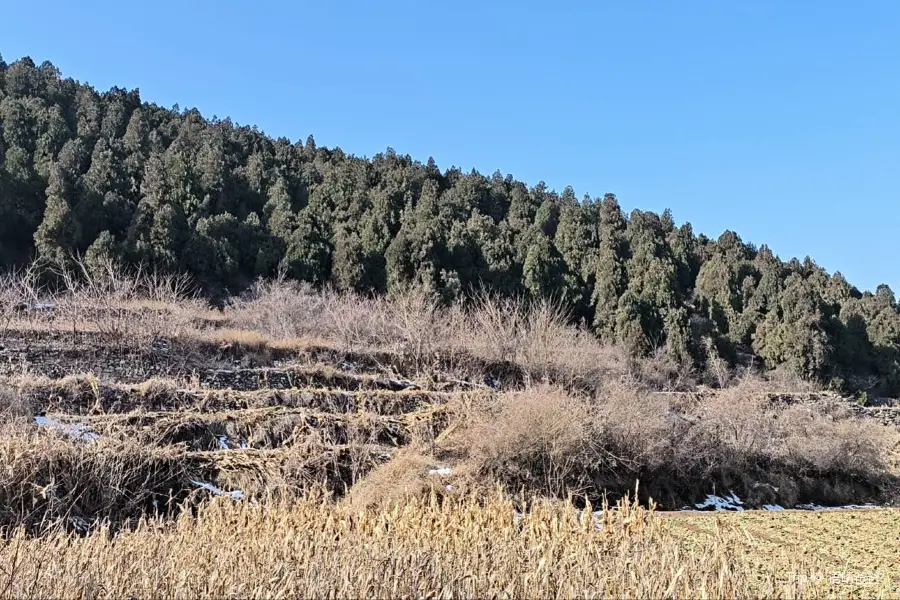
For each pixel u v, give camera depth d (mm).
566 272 46375
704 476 22766
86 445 15250
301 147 67500
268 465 16953
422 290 36062
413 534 10977
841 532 17328
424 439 19906
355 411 22438
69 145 46094
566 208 59969
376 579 8602
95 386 19781
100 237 36438
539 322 31172
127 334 24172
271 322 30312
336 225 45812
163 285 32844
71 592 8195
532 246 45719
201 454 16844
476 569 9266
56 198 37625
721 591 8609
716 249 64562
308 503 13023
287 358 26734
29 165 43688
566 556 9711
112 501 14523
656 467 21594
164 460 16031
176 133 60062
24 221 40188
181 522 11711
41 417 17922
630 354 37719
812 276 59406
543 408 19922
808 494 25109
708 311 49281
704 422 24562
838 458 26016
